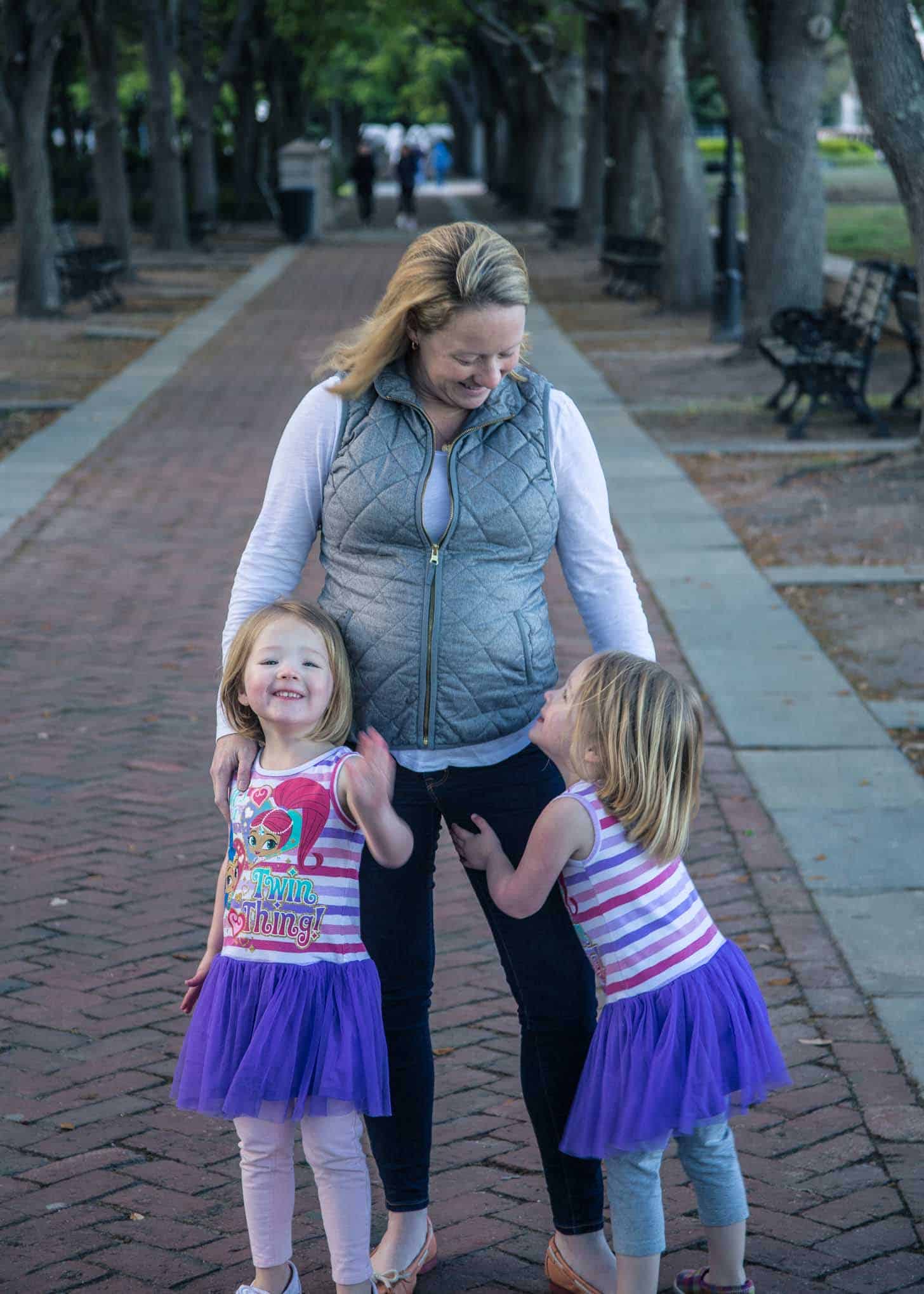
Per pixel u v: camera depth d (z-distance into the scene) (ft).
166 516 32.96
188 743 19.84
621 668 8.50
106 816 17.47
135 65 155.33
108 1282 9.40
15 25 64.64
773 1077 8.65
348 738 8.98
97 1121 11.35
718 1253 8.84
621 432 41.93
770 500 33.45
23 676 22.50
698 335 62.69
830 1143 10.86
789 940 14.12
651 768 8.34
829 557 28.81
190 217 105.81
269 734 8.77
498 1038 12.54
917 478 34.01
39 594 26.96
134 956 14.06
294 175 118.01
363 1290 8.55
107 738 19.98
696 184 69.46
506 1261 9.69
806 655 23.22
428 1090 9.29
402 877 8.95
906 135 32.07
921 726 20.12
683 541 30.40
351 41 126.62
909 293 42.24
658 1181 8.57
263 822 8.54
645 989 8.45
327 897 8.52
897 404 43.11
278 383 50.90
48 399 47.91
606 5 79.71
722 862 15.97
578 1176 9.13
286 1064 8.29
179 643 24.12
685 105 68.54
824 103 211.20
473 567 8.53
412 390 8.55
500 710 8.71
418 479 8.46
